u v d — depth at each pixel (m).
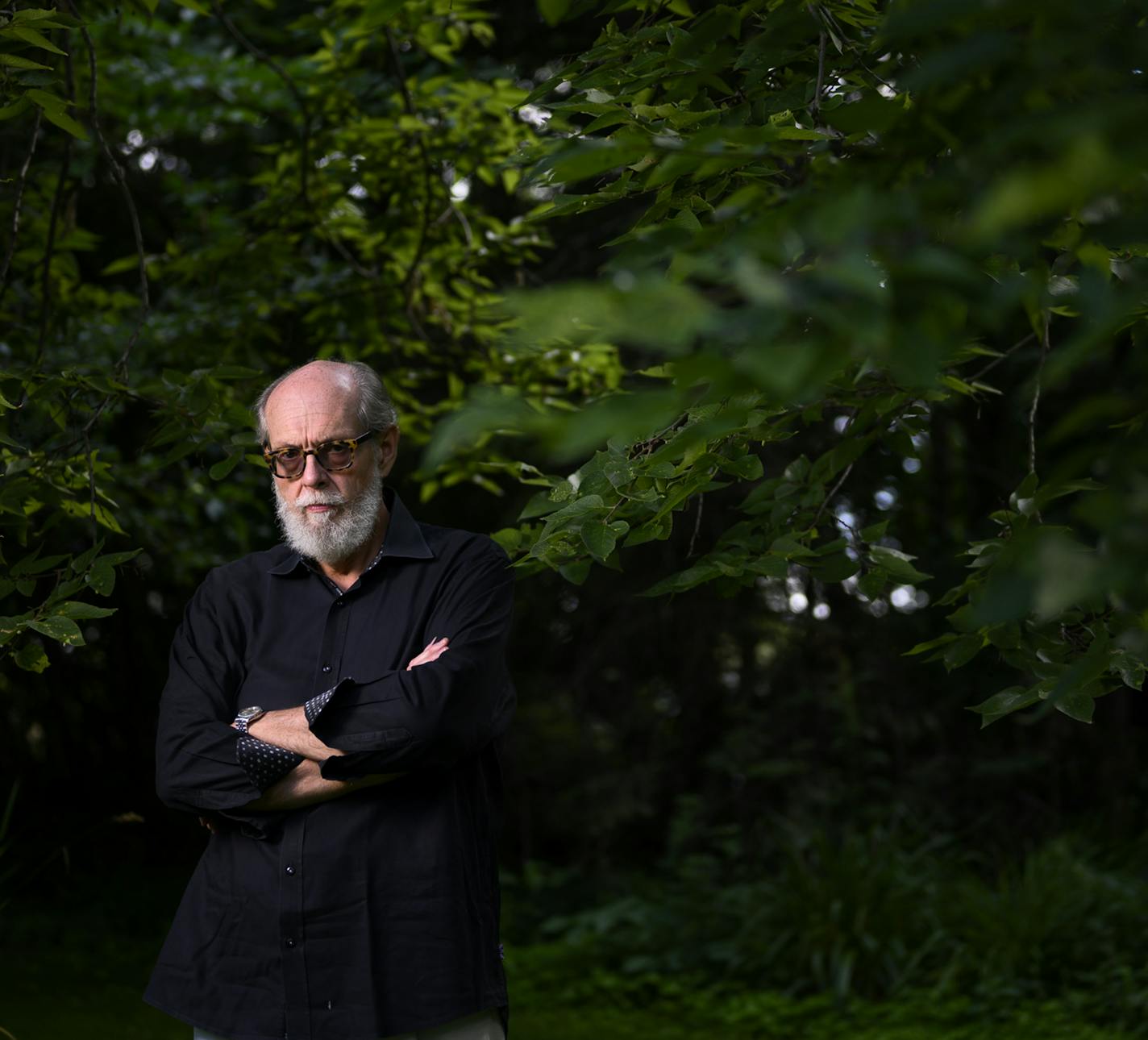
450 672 2.47
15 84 2.68
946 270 0.85
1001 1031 6.31
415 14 4.87
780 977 7.42
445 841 2.45
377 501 2.71
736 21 2.04
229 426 3.13
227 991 2.43
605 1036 6.64
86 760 11.58
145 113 6.68
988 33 1.05
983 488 10.06
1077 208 1.18
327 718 2.44
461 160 4.97
